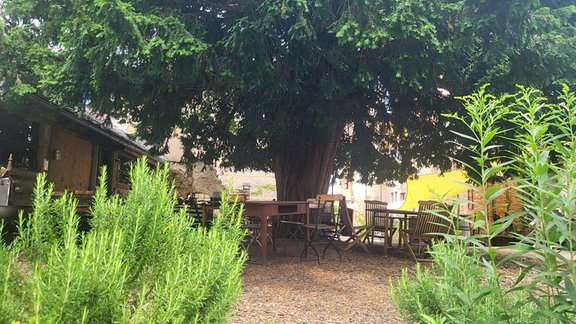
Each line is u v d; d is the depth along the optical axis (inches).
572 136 73.7
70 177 526.0
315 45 276.2
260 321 153.7
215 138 457.4
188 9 287.4
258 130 355.9
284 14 246.1
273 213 281.0
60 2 257.9
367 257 331.3
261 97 309.1
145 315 64.8
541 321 78.6
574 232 67.2
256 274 243.4
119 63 251.6
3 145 387.2
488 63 263.7
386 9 248.2
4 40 331.3
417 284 104.9
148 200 87.0
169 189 96.8
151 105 323.0
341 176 555.5
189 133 433.7
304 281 230.8
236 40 244.2
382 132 457.7
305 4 243.8
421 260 311.3
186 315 69.5
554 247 70.2
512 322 78.2
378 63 294.2
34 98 354.3
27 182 406.9
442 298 95.5
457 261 84.7
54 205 83.0
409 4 239.3
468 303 76.3
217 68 263.6
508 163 77.4
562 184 70.2
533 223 75.1
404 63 265.4
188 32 253.0
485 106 84.0
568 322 66.0
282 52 269.4
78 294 56.7
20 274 68.7
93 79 268.8
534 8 246.2
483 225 77.6
